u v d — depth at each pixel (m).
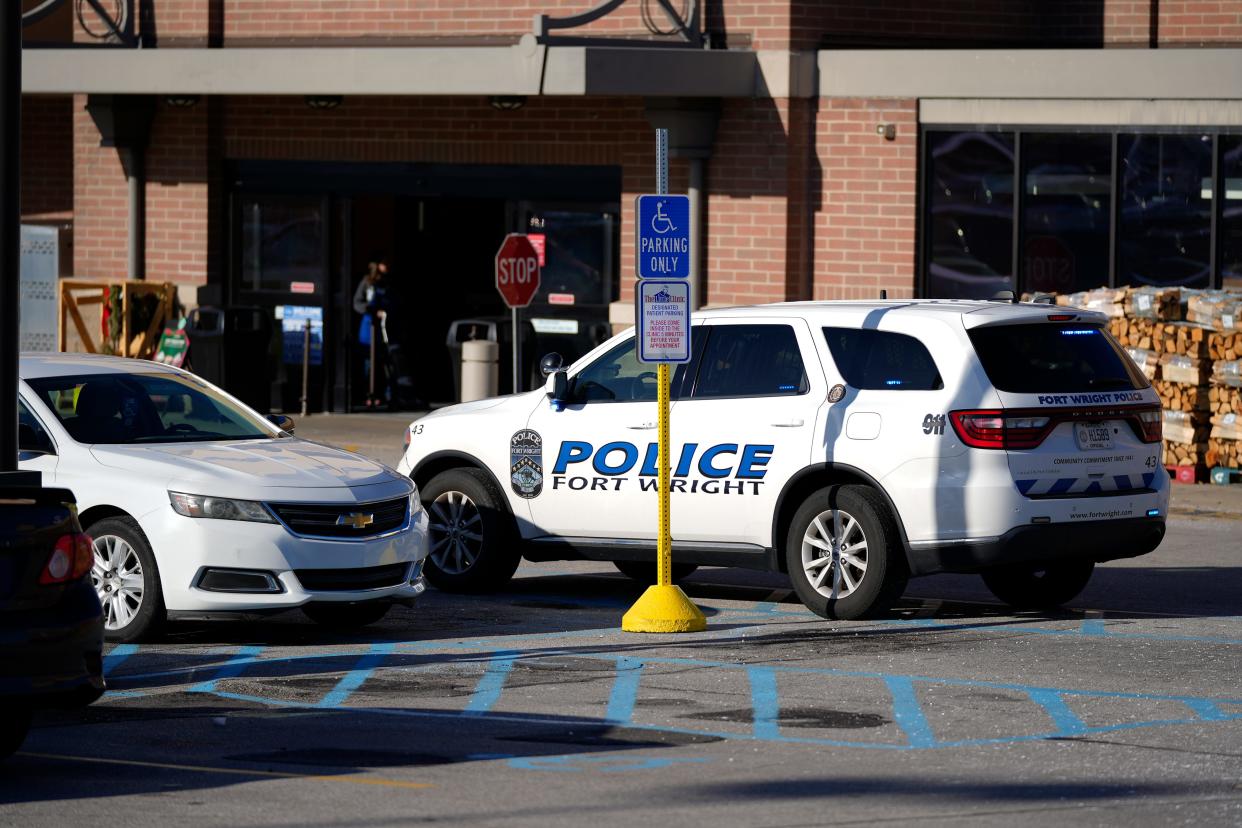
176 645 14.05
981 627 14.77
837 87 27.69
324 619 14.98
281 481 13.93
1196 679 12.65
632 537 15.92
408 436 17.27
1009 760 10.30
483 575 16.58
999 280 27.25
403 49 28.12
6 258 11.98
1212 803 9.35
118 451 14.25
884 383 14.77
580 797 9.47
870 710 11.66
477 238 32.34
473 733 11.05
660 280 14.43
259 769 10.12
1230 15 28.17
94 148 32.97
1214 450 24.06
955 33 28.89
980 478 14.25
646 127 29.08
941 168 27.42
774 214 27.98
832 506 14.89
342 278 31.91
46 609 9.80
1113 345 15.17
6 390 11.98
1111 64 26.16
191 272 32.28
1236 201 25.75
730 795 9.51
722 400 15.52
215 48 30.72
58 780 9.87
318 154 31.62
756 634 14.45
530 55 27.05
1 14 11.99
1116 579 17.50
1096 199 26.59
